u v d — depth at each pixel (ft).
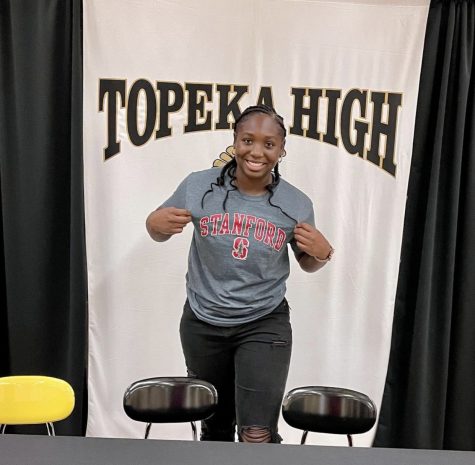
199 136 9.95
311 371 10.44
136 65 9.76
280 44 9.86
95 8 9.62
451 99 10.10
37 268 10.04
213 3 9.72
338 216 10.18
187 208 8.79
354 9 9.84
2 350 10.43
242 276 8.64
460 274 10.40
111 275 10.09
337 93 9.97
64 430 10.25
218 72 9.86
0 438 5.84
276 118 8.64
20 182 9.91
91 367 10.18
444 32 10.02
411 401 10.34
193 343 8.99
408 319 10.53
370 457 5.71
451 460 5.71
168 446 5.74
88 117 9.78
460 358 10.51
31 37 9.69
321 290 10.30
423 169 10.30
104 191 9.93
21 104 9.76
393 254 10.25
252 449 5.75
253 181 8.70
